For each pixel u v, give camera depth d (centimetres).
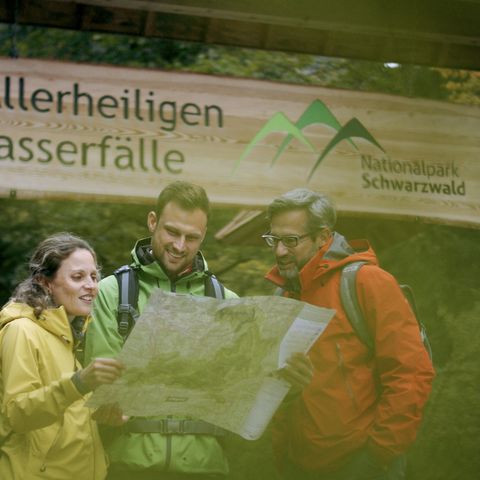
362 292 499
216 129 667
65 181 636
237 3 673
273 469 869
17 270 997
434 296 980
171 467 456
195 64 1084
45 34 1096
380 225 861
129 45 1095
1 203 1017
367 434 497
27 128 635
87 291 451
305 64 1088
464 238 1002
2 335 432
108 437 462
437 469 931
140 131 653
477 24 713
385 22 699
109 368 400
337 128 693
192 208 485
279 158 677
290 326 421
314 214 517
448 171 712
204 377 416
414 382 488
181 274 489
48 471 429
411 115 709
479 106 723
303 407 509
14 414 411
